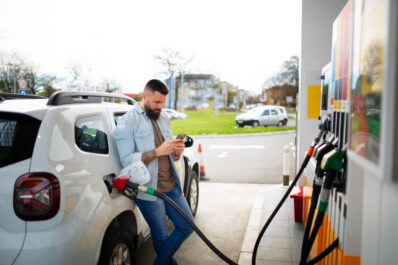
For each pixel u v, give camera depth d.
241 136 18.83
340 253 1.94
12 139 2.03
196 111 56.00
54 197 1.93
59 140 2.10
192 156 4.68
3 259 1.89
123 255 2.58
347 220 1.81
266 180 7.56
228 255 3.67
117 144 2.54
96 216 2.22
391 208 1.22
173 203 2.40
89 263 2.14
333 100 2.61
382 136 1.04
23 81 12.87
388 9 1.01
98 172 2.36
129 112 2.59
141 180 2.44
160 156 2.68
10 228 1.91
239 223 4.66
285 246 3.76
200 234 2.42
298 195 4.43
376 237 1.35
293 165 9.47
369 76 1.26
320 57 5.09
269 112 24.09
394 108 1.01
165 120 2.82
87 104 2.68
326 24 5.04
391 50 1.00
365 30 1.36
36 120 2.07
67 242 1.96
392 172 1.02
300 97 5.19
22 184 1.90
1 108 2.14
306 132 5.18
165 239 2.67
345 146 1.94
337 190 2.08
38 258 1.88
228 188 6.73
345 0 4.98
